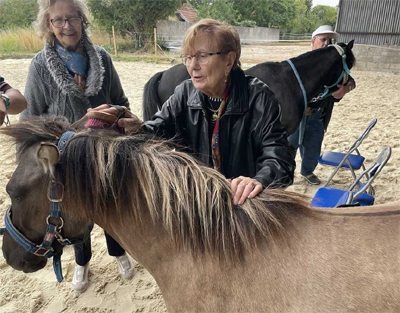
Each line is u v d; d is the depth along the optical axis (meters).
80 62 2.01
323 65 3.24
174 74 3.32
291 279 1.08
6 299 2.35
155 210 1.20
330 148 4.59
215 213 1.17
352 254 1.07
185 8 26.91
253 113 1.49
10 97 1.61
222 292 1.15
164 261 1.26
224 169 1.64
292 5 36.56
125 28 18.78
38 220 1.26
